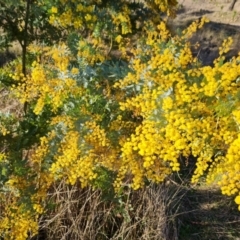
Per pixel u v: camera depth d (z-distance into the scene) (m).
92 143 2.87
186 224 4.43
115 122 3.02
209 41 9.00
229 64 2.48
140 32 4.74
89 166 2.82
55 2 3.87
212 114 2.45
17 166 3.17
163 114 2.44
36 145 3.52
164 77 2.58
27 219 3.20
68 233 3.68
